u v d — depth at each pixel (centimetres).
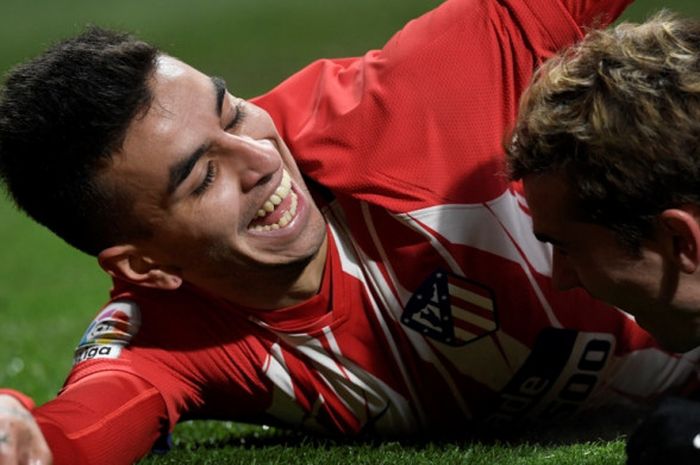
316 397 1103
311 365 1089
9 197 1066
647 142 890
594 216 923
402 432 1155
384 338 1087
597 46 952
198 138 984
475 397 1124
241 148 992
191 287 1080
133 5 6412
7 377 1711
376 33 5188
